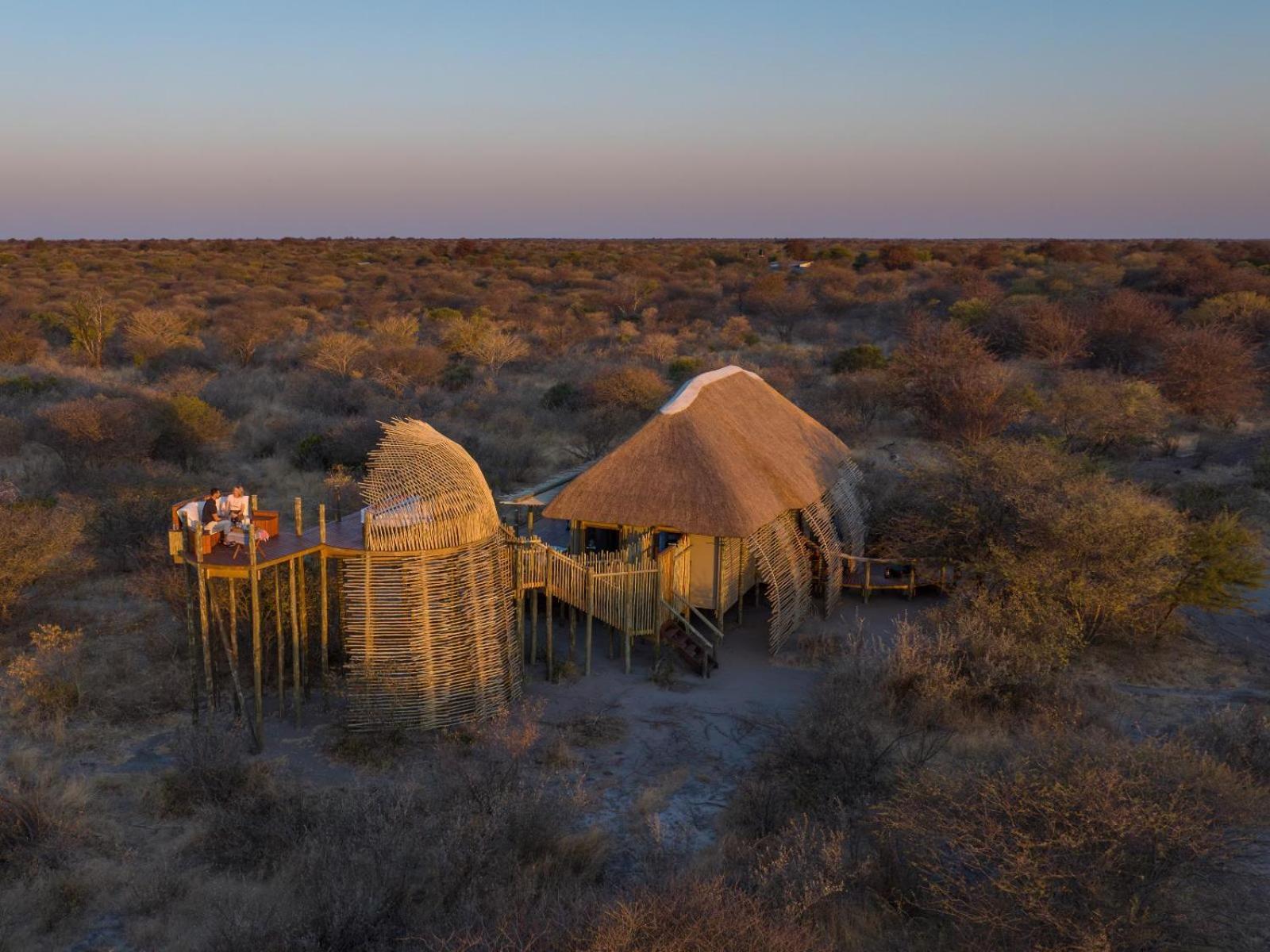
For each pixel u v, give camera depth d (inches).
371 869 446.0
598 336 2390.5
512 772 547.8
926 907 420.5
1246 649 762.8
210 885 461.1
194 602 692.7
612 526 784.9
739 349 2204.7
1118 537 735.1
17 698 643.5
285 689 686.5
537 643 788.6
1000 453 858.8
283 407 1609.3
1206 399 1508.4
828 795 529.0
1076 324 1972.2
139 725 627.8
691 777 583.8
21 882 460.4
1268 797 456.8
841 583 873.5
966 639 686.5
